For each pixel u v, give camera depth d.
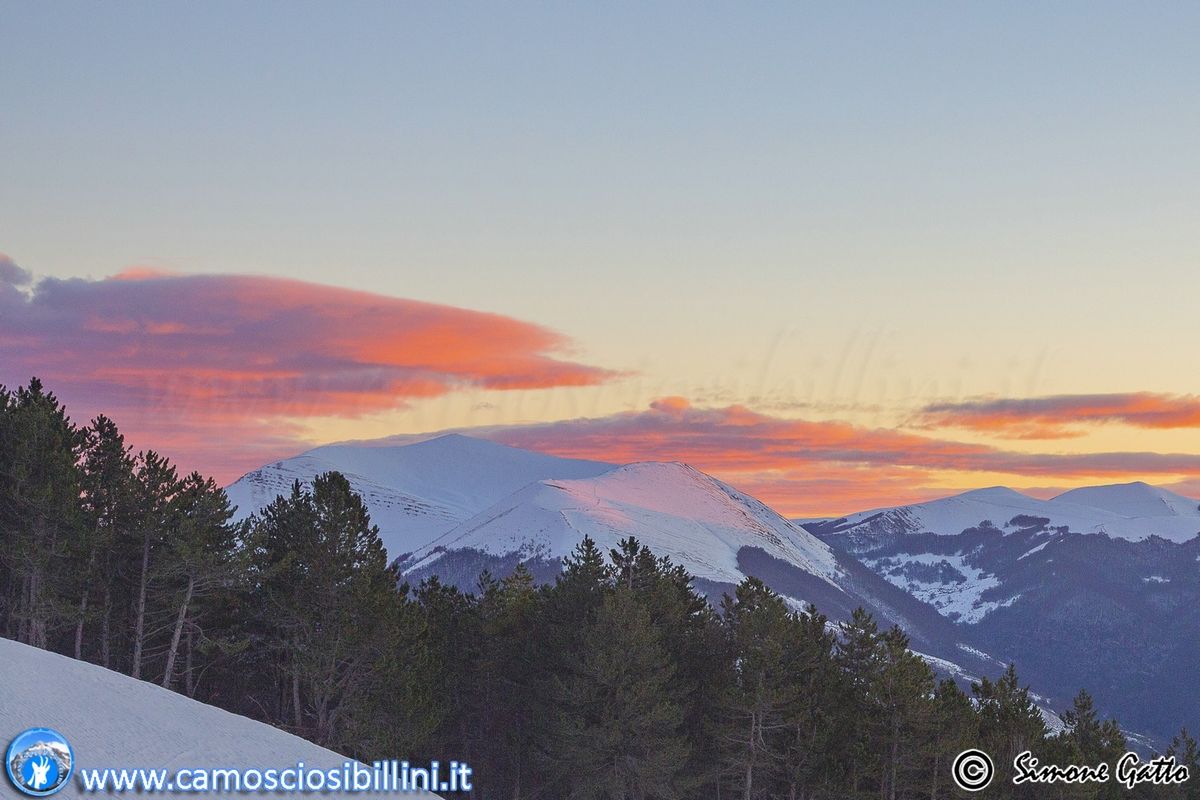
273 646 63.47
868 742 64.25
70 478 60.78
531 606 77.38
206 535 62.72
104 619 63.56
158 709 48.94
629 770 63.50
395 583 65.94
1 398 66.19
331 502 63.75
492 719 75.56
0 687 44.12
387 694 62.41
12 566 59.69
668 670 65.25
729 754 66.44
